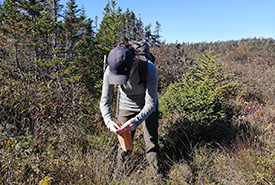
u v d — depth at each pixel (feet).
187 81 15.33
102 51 33.42
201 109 12.21
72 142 10.11
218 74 22.21
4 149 7.92
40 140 9.40
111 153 9.64
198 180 8.44
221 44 78.89
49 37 37.60
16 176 6.90
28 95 11.68
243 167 8.84
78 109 12.29
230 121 13.10
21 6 33.94
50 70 28.94
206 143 10.93
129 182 7.90
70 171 7.77
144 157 9.91
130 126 7.14
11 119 10.46
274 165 8.59
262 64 37.68
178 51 26.43
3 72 15.35
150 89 7.36
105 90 7.93
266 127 12.21
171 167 9.43
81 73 28.09
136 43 7.34
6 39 34.09
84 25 40.42
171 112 12.80
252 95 18.69
